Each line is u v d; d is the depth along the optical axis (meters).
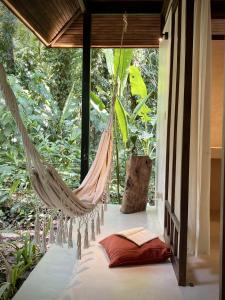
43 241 2.12
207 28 2.50
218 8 4.06
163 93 3.70
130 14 4.38
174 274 2.41
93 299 2.04
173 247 2.59
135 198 4.12
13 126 4.48
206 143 2.60
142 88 5.06
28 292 2.12
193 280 2.31
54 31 4.41
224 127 1.60
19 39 5.51
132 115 5.43
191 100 2.45
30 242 3.28
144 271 2.46
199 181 2.62
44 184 2.00
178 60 2.73
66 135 5.70
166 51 3.59
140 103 5.16
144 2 4.33
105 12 4.38
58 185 2.09
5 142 4.57
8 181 4.66
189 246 2.73
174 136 2.81
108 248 2.76
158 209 3.91
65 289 2.16
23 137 1.79
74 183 5.36
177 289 2.18
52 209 2.21
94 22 4.54
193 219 2.69
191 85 2.31
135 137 4.82
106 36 4.64
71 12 4.22
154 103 6.13
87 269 2.47
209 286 2.22
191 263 2.59
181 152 2.37
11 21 5.22
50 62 5.92
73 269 2.47
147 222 3.72
